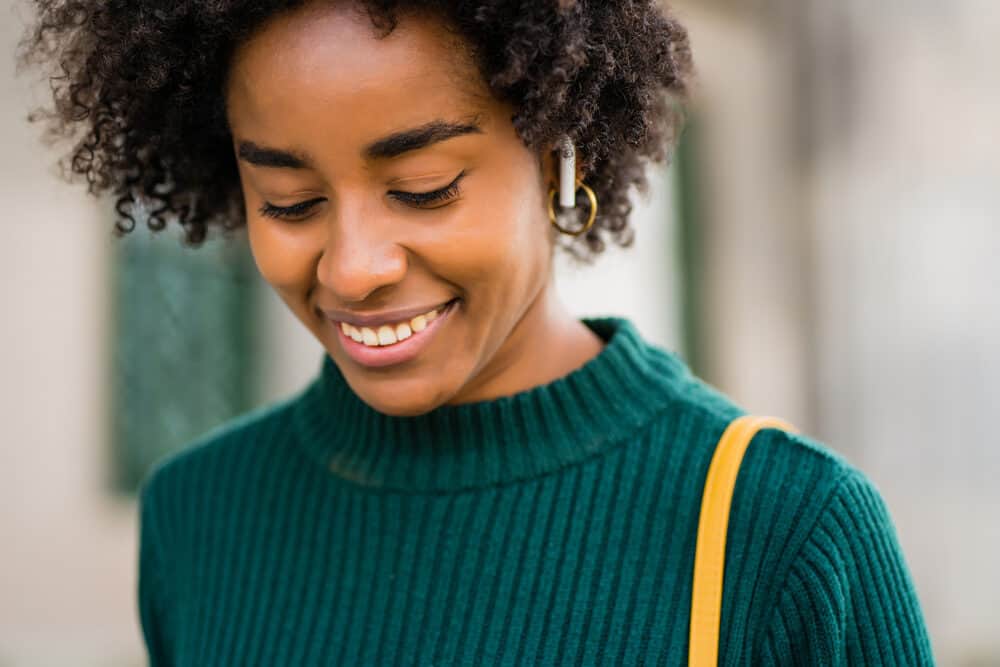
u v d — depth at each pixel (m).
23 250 3.17
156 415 3.55
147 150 1.29
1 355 3.16
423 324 1.10
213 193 1.36
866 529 1.13
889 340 4.91
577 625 1.16
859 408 4.85
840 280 4.80
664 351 1.32
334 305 1.10
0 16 3.04
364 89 1.00
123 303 3.46
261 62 1.02
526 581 1.19
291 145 1.03
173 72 1.13
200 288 3.64
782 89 4.77
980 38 5.17
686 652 1.13
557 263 1.66
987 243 5.19
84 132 1.43
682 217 4.64
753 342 4.77
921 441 4.98
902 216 4.93
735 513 1.15
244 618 1.33
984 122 5.22
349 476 1.31
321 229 1.08
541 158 1.14
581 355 1.29
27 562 3.25
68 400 3.29
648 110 1.18
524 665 1.16
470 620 1.20
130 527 3.43
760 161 4.73
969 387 5.09
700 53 4.49
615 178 1.33
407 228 1.05
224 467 1.45
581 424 1.23
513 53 1.01
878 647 1.12
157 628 1.51
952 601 4.88
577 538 1.20
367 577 1.26
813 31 4.73
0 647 3.14
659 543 1.17
